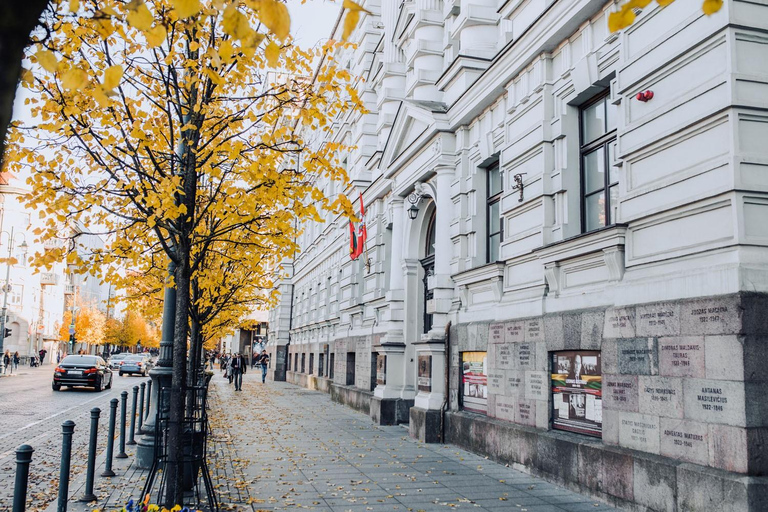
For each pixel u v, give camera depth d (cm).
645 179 695
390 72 1864
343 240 2408
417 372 1464
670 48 661
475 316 1138
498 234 1162
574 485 775
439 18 1503
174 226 658
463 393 1182
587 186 884
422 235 1614
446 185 1311
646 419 659
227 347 8594
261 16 267
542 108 942
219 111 711
